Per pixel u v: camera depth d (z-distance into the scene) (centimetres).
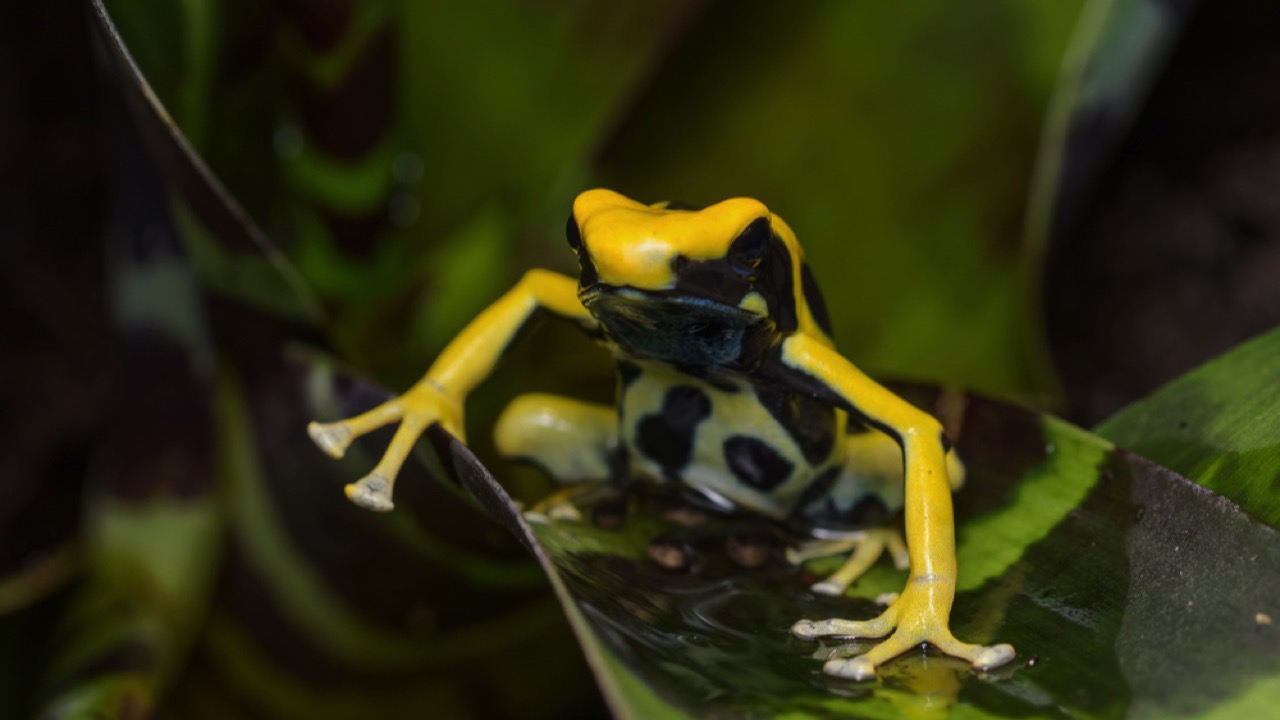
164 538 19
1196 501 16
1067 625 16
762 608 17
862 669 16
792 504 18
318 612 19
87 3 18
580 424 18
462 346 18
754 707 15
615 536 18
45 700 19
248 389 19
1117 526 17
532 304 18
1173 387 17
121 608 19
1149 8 19
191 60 19
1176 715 15
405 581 19
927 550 17
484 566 19
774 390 18
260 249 18
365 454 18
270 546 19
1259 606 16
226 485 19
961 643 16
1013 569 17
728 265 17
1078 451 17
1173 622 16
